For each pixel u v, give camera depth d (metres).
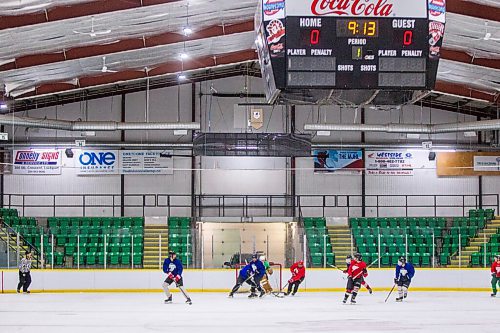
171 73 27.80
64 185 33.12
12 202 32.88
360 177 34.06
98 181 33.34
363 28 14.54
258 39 15.82
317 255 26.66
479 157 33.94
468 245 28.91
